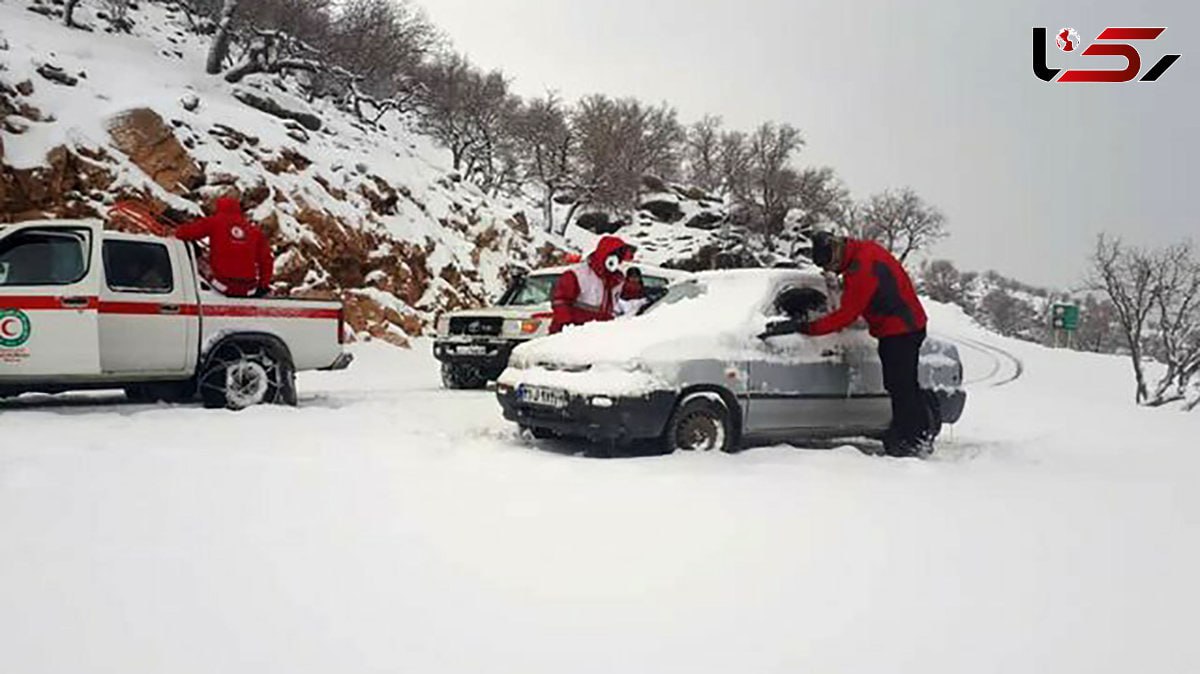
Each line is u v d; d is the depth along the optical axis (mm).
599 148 37844
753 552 4184
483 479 5672
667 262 37031
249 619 3189
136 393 9398
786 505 5160
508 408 7457
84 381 8078
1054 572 4000
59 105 14406
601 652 2984
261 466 5777
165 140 15031
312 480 5441
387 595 3475
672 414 6902
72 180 13789
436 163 26156
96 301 7781
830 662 2951
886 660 2979
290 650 2938
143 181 14453
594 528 4531
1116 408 13492
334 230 16828
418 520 4594
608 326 7578
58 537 4082
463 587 3594
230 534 4234
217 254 8969
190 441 6633
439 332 13039
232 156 15844
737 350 7199
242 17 22000
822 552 4223
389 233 18234
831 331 7398
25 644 2922
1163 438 9414
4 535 4082
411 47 28625
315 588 3529
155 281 8438
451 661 2887
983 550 4336
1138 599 3648
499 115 32250
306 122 19828
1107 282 22875
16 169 13258
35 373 7688
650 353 6875
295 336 9148
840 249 7340
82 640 2967
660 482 5707
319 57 24547
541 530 4465
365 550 4047
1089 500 5586
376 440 7039
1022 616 3422
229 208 9172
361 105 26719
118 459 5773
